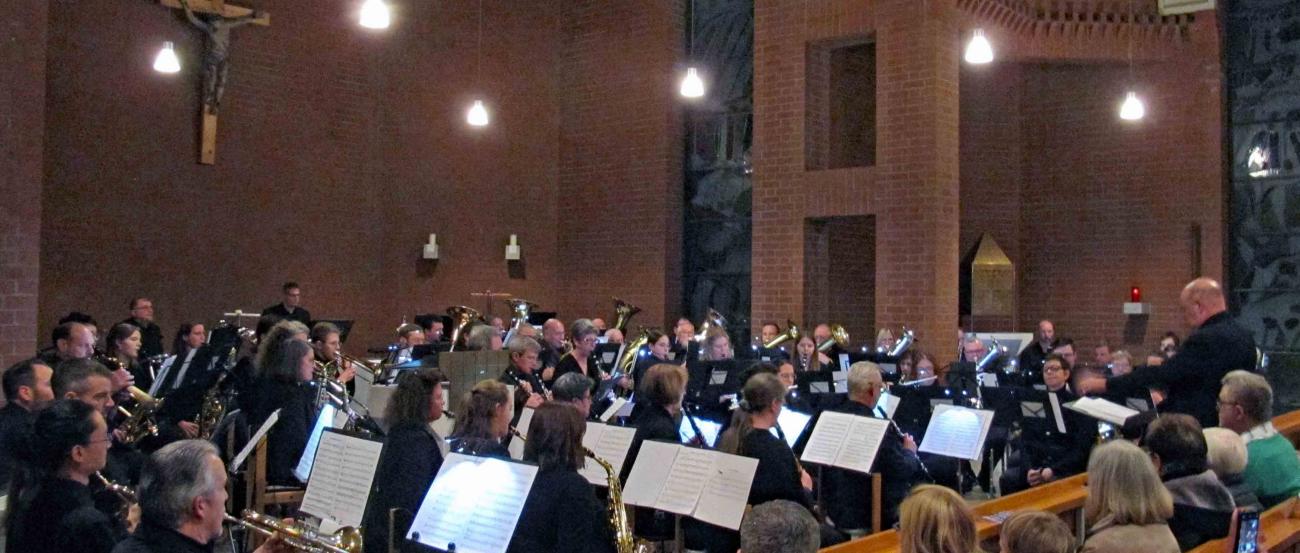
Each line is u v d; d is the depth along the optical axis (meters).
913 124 13.02
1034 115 15.96
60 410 4.26
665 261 16.52
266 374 7.36
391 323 15.78
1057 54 14.30
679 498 5.66
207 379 8.52
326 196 15.09
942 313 12.86
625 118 16.98
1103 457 4.45
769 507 3.72
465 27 16.66
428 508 4.77
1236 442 5.73
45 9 10.72
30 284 10.58
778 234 14.14
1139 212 15.04
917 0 12.99
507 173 17.11
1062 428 8.73
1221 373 6.73
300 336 7.45
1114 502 4.36
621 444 6.46
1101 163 15.40
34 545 4.16
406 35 15.96
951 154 13.07
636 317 16.72
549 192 17.67
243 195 14.26
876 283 13.28
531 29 17.47
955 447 7.99
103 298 12.98
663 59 16.62
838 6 13.67
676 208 16.70
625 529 5.18
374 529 5.33
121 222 13.15
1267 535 5.22
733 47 16.39
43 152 12.24
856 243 15.17
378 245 15.65
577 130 17.56
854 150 14.85
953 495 3.71
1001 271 15.42
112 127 13.06
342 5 15.27
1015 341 13.76
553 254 17.67
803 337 12.66
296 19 14.77
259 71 14.38
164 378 9.10
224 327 10.61
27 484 4.36
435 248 16.06
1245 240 14.48
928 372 11.45
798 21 14.02
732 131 16.38
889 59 13.22
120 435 7.48
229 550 7.47
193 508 3.71
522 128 17.33
